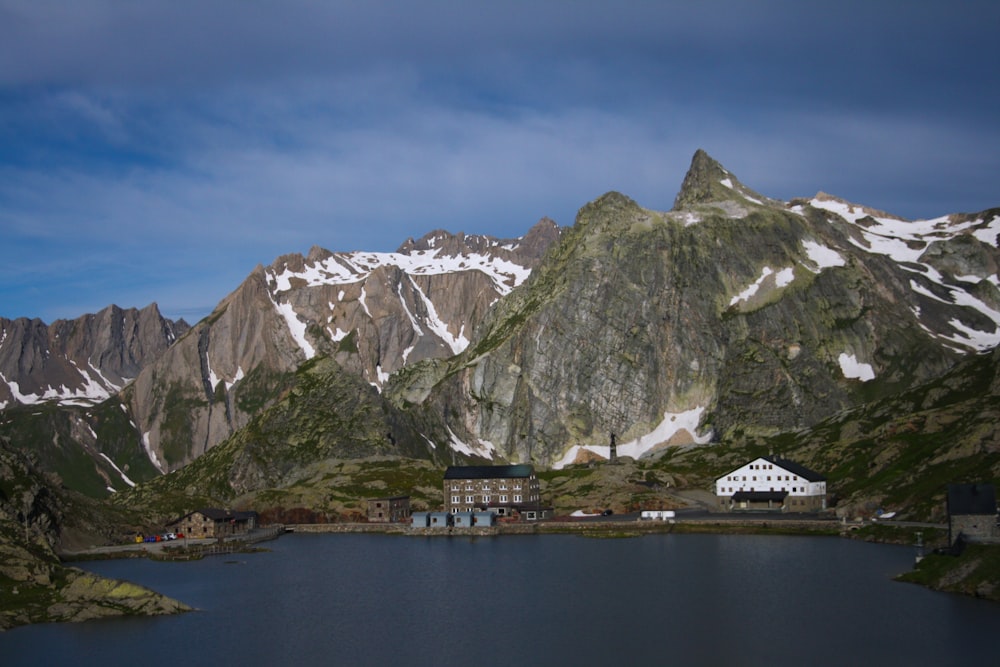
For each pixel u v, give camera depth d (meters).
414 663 125.94
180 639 139.12
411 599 166.00
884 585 162.12
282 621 149.88
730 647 128.25
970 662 118.69
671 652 127.19
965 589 152.62
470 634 139.38
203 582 188.12
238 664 126.50
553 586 173.88
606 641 133.38
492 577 186.25
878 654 122.81
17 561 164.25
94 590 160.12
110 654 131.38
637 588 168.75
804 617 141.75
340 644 135.38
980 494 167.88
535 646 131.88
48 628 145.12
